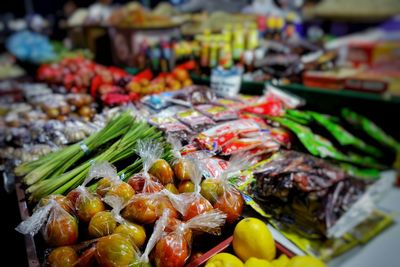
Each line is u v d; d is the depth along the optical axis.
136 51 2.91
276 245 1.04
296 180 1.07
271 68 2.33
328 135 1.66
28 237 1.15
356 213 1.01
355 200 0.99
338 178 1.06
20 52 4.15
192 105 1.99
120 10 3.32
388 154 1.57
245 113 1.89
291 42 2.65
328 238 1.01
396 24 2.27
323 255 0.98
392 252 0.96
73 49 4.29
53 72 3.07
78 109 2.32
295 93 2.06
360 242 1.00
